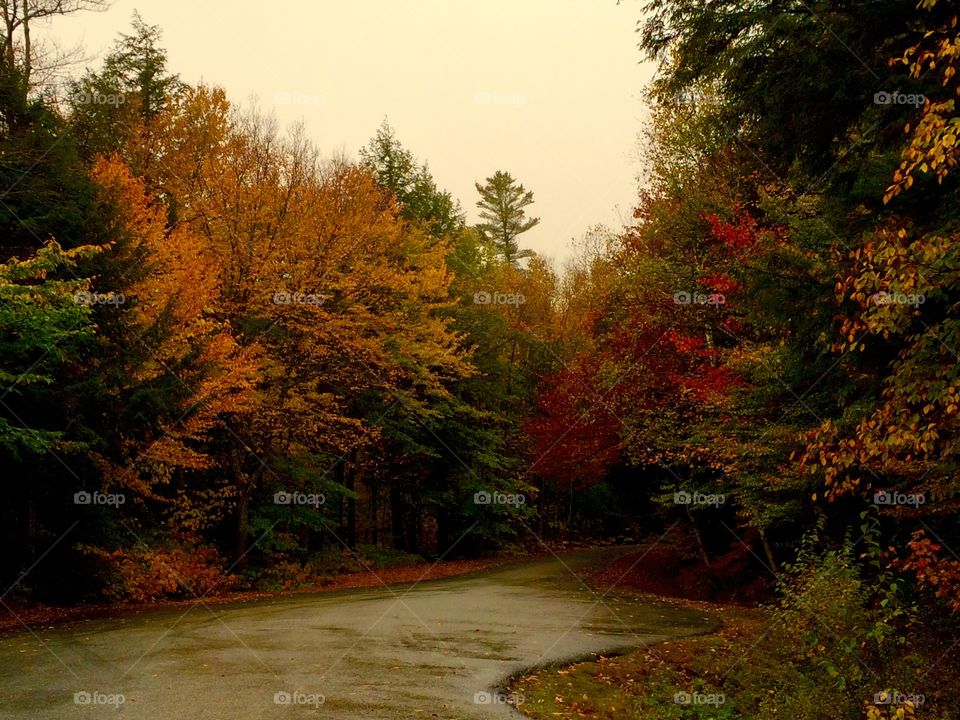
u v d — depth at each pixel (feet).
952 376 20.56
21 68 61.21
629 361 74.02
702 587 70.23
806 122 34.58
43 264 41.32
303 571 82.43
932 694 27.50
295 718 22.45
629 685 31.71
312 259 76.43
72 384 53.93
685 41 35.96
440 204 139.13
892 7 29.94
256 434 77.05
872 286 21.76
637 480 100.17
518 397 126.41
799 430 41.52
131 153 76.23
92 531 58.70
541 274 135.85
